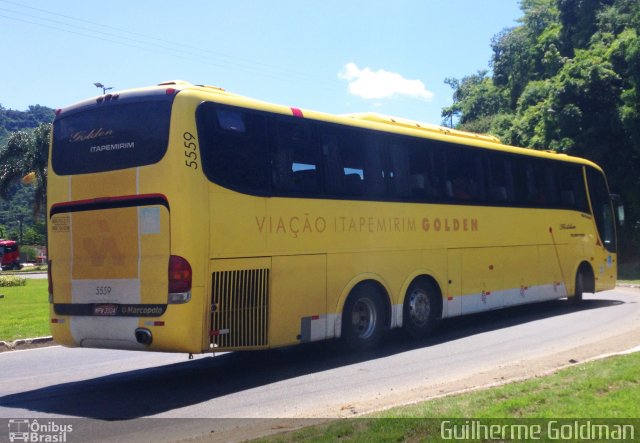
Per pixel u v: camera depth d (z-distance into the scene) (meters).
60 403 8.56
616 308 16.98
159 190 8.88
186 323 8.66
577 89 29.45
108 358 12.19
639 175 29.84
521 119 33.31
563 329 13.52
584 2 33.94
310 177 10.54
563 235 16.64
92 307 9.38
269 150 9.95
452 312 13.18
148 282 8.88
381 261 11.66
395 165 12.18
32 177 43.94
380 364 10.47
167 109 9.05
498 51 48.69
